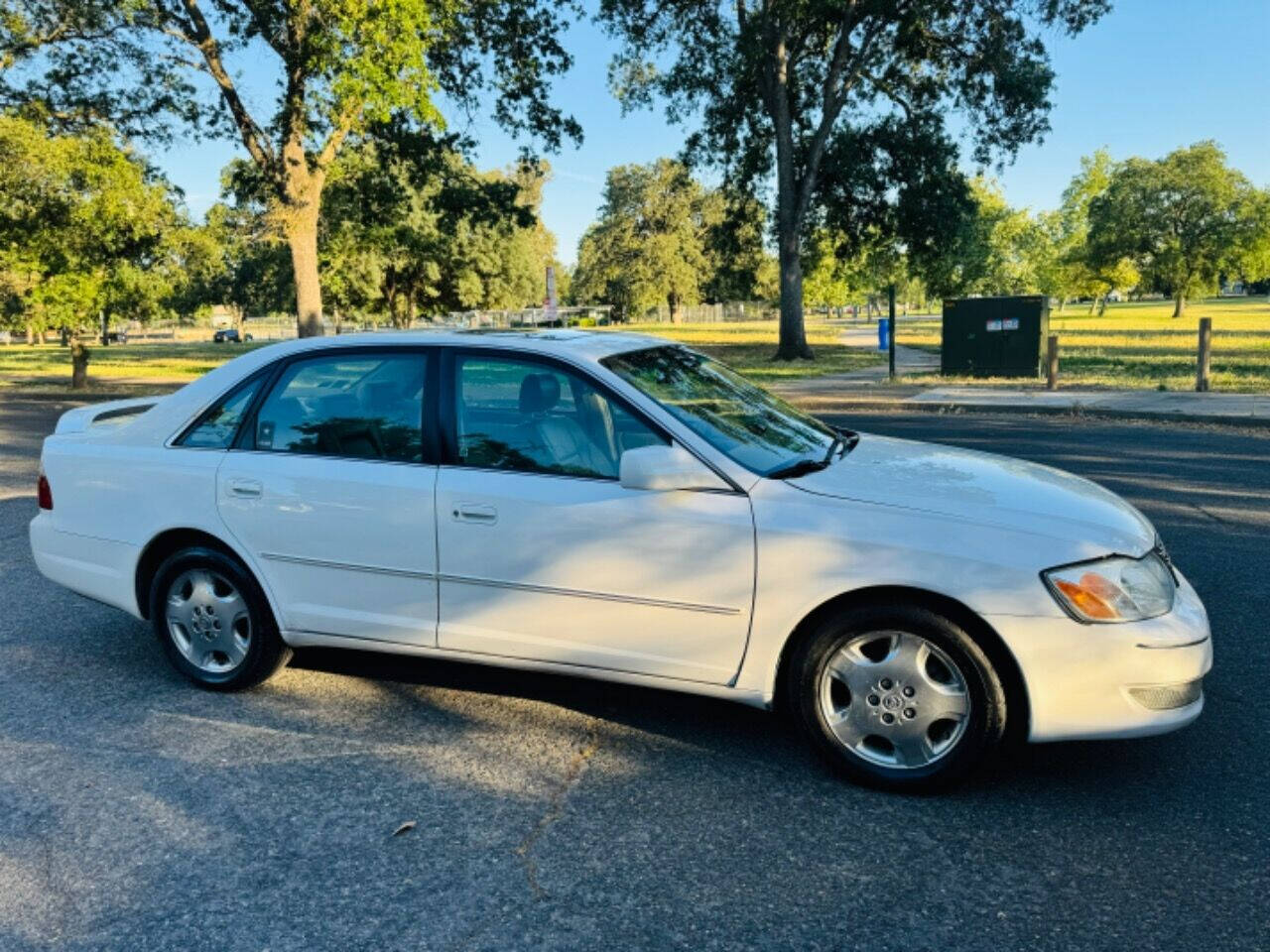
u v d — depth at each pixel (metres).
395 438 4.03
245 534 4.22
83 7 21.83
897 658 3.35
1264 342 29.39
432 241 29.12
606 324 91.31
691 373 4.32
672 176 89.06
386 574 4.00
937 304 119.50
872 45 28.62
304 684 4.52
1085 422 13.30
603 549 3.63
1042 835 3.12
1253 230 76.81
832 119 28.27
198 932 2.70
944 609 3.28
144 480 4.42
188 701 4.34
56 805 3.42
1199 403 14.19
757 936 2.64
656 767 3.65
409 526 3.91
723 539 3.47
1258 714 3.98
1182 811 3.25
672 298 90.19
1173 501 7.98
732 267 36.16
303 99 22.20
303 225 23.55
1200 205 77.94
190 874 2.98
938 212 31.00
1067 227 65.81
